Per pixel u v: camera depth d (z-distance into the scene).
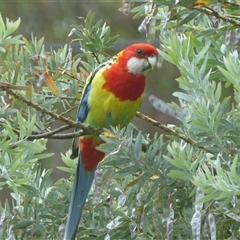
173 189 7.32
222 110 7.31
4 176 7.02
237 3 7.59
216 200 6.92
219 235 7.27
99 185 7.20
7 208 7.86
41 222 8.01
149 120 8.48
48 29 19.78
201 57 7.41
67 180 8.95
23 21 19.77
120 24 19.81
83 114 9.05
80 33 8.89
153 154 7.22
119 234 7.69
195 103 7.10
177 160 6.78
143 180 7.24
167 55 7.41
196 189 6.73
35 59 8.38
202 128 7.07
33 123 7.14
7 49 8.08
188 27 8.38
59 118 7.53
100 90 8.91
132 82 8.91
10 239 7.54
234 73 6.95
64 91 8.77
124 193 7.64
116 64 8.99
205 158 7.14
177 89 19.33
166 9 8.57
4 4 19.77
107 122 9.08
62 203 8.16
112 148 7.14
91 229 7.72
